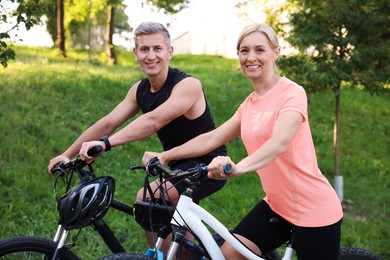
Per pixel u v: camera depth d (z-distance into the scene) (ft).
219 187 11.75
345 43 20.15
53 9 14.02
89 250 15.07
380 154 27.53
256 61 9.27
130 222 16.96
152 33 10.85
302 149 9.27
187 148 9.96
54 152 20.93
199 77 35.99
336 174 21.85
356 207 21.43
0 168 18.69
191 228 9.11
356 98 35.22
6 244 9.17
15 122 22.34
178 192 11.01
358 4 20.22
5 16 13.37
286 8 22.39
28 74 29.66
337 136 21.97
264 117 9.23
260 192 20.89
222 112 28.25
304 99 9.12
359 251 11.14
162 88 11.12
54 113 24.36
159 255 8.86
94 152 9.66
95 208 9.04
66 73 31.37
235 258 9.86
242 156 24.13
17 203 16.58
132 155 22.26
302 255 9.64
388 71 20.93
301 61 21.15
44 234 15.51
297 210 9.43
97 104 26.66
